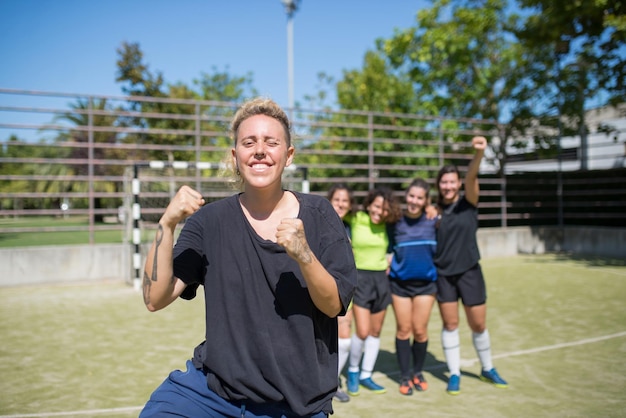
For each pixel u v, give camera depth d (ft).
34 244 49.34
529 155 53.11
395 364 15.89
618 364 15.24
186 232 5.85
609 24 37.50
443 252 13.35
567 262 39.32
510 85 53.06
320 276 5.18
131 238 30.04
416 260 13.24
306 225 5.79
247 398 5.42
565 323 20.38
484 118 55.93
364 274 13.37
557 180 47.85
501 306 23.77
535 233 45.50
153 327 20.24
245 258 5.63
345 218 13.80
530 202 52.21
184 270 5.67
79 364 15.51
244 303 5.55
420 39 58.59
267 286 5.56
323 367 5.66
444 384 13.98
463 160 55.88
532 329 19.52
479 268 13.65
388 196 13.20
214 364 5.47
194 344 17.75
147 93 59.52
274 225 5.88
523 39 45.37
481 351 13.93
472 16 53.98
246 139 5.62
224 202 6.00
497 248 43.86
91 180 31.50
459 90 59.00
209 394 5.59
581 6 39.47
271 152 5.61
